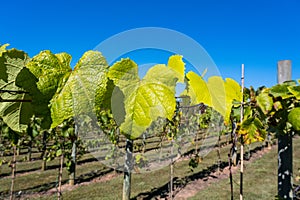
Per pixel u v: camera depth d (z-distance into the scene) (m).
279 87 1.28
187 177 9.35
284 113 1.29
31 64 0.48
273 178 9.44
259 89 1.46
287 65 1.75
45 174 10.40
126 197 4.89
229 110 1.08
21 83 0.48
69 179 8.93
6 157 12.94
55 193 8.15
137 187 8.57
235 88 1.14
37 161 12.59
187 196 7.71
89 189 8.51
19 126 0.57
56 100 0.48
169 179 9.13
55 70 0.48
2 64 0.54
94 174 10.33
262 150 15.10
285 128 1.36
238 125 1.46
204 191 8.12
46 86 0.48
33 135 2.96
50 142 9.84
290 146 1.76
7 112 0.56
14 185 8.90
